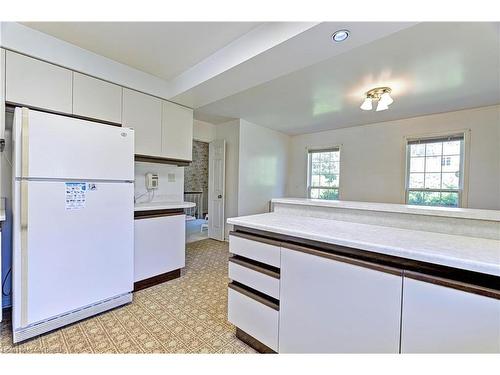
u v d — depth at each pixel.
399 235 1.27
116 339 1.64
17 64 1.82
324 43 1.65
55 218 1.67
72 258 1.75
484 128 3.52
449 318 0.89
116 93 2.40
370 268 1.07
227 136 4.69
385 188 4.46
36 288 1.59
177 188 3.40
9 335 1.64
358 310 1.10
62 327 1.73
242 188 4.56
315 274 1.24
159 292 2.38
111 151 1.95
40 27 1.85
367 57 2.16
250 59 1.89
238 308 1.60
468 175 3.64
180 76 2.64
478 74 2.48
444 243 1.11
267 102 3.48
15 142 1.53
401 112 3.87
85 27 1.84
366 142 4.71
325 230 1.38
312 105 3.61
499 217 1.17
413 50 2.03
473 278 0.88
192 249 4.03
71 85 2.10
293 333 1.33
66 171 1.71
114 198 1.98
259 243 1.50
